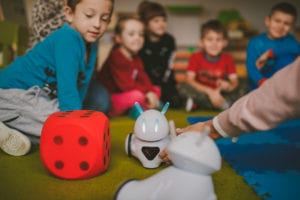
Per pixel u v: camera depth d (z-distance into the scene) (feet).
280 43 6.16
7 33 6.27
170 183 1.77
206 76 6.27
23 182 2.38
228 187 2.29
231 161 2.81
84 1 3.30
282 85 1.74
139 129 2.64
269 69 6.10
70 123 2.34
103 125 2.46
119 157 2.98
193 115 5.20
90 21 3.36
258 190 2.21
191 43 9.28
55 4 4.28
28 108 3.26
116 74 5.34
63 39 3.34
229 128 2.03
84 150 2.36
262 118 1.86
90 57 3.83
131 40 5.35
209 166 1.74
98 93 4.65
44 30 4.29
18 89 3.44
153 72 6.24
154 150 2.63
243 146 3.26
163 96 5.98
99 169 2.45
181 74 8.67
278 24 5.96
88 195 2.16
